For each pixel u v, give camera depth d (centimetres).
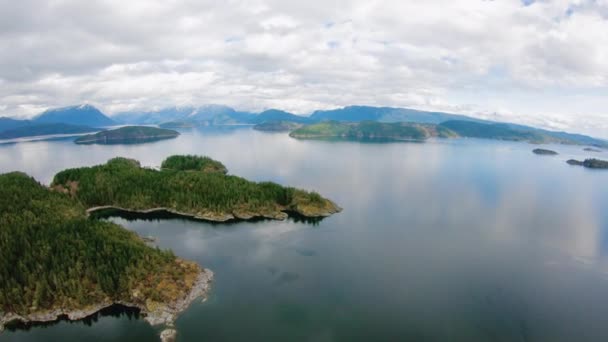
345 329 9506
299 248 14788
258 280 11988
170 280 10975
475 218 19838
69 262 10681
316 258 13825
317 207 19575
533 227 18438
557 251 15250
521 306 10869
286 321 9769
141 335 9050
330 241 15662
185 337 8994
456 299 11144
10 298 9562
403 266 13338
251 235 16162
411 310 10481
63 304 9812
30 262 10600
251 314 10038
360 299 10975
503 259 14250
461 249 15200
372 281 12119
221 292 11150
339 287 11650
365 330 9494
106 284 10244
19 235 11912
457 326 9788
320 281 11994
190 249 14450
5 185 16738
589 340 9375
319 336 9200
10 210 13962
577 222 19475
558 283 12350
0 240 11538
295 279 12094
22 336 9031
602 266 13825
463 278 12538
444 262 13800
